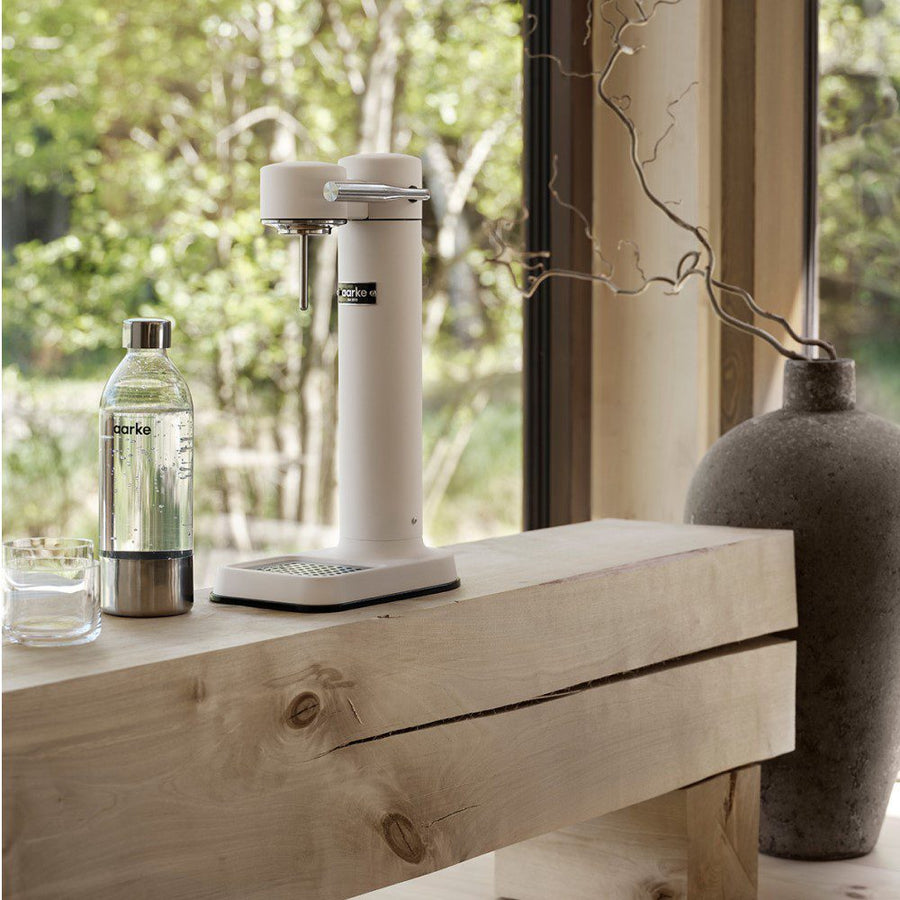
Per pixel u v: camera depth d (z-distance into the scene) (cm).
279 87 578
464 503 602
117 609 105
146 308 583
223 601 111
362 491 117
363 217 116
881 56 202
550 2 196
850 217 203
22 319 574
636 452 199
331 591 107
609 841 141
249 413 582
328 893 102
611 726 128
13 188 572
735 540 144
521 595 118
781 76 194
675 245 191
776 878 153
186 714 93
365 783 105
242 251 582
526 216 195
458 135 583
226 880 96
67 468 580
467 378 596
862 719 155
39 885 85
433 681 110
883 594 152
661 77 190
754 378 196
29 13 567
